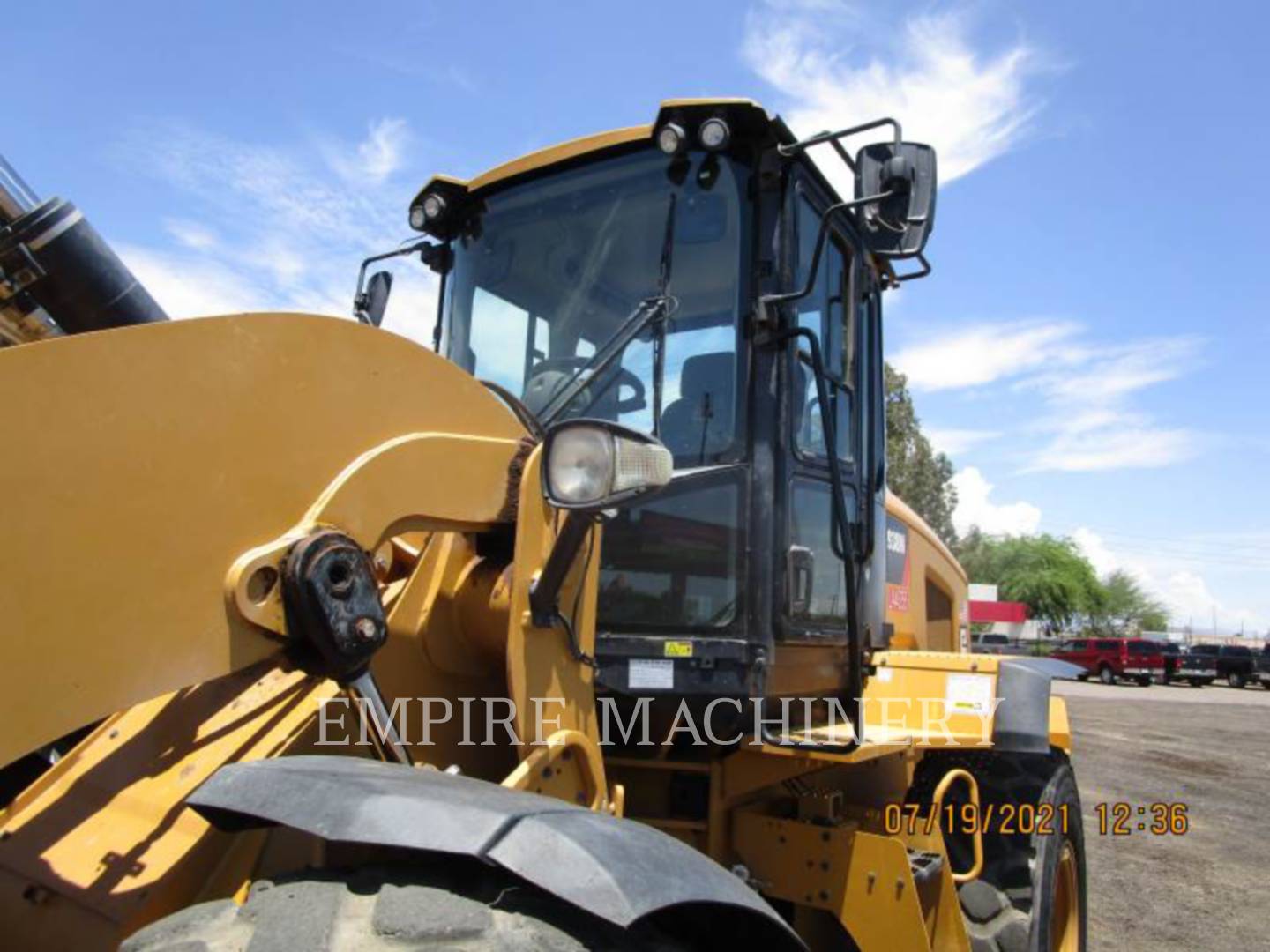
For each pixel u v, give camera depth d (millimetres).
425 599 2389
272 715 2201
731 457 3008
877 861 3078
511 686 2176
